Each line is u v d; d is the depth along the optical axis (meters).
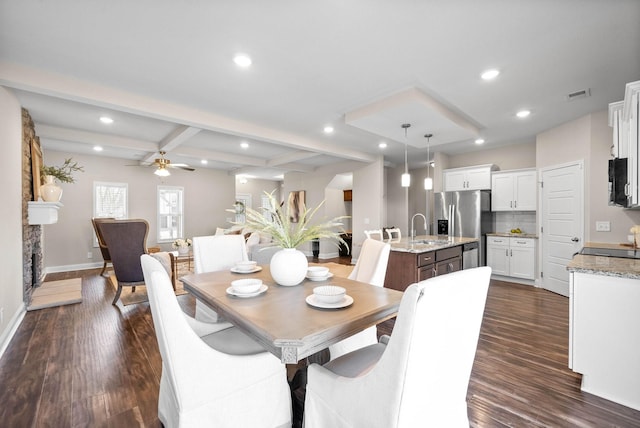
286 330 1.22
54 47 2.30
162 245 7.65
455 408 1.25
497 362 2.37
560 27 2.06
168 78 2.82
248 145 5.74
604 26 2.05
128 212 7.09
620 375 1.88
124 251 3.86
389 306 1.55
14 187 3.16
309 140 5.04
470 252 4.95
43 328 3.09
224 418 1.34
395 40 2.21
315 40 2.21
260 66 2.60
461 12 1.90
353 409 1.13
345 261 7.46
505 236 5.29
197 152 6.04
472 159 6.18
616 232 3.67
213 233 8.54
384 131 4.14
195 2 1.81
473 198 5.55
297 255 1.95
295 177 8.94
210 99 3.33
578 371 2.02
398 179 8.05
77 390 2.00
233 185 8.98
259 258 4.13
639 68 2.63
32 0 1.77
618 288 1.90
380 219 6.53
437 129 4.03
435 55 2.42
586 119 3.90
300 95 3.21
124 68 2.63
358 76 2.78
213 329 1.87
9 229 2.96
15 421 1.70
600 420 1.72
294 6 1.85
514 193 5.33
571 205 4.17
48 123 4.23
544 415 1.76
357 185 7.02
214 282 2.04
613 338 1.91
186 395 1.25
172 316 1.22
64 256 6.25
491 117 3.97
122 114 3.88
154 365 2.33
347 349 2.10
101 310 3.67
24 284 3.62
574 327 2.05
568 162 4.19
